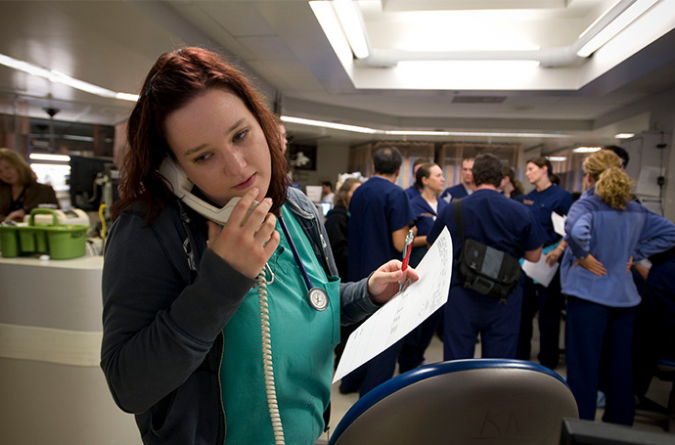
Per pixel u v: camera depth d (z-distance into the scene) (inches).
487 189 75.8
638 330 83.2
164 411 21.5
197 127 18.3
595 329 76.9
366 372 91.3
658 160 131.8
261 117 22.0
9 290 56.4
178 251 20.7
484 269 71.2
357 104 211.0
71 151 231.1
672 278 75.6
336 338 26.5
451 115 230.1
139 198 21.3
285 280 24.4
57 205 109.5
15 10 90.2
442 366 18.5
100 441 57.5
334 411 88.8
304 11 92.2
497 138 260.7
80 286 55.1
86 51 118.8
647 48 101.0
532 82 144.6
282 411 22.8
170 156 21.4
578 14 114.0
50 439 57.9
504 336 74.3
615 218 74.8
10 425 58.6
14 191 104.9
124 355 18.6
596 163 80.4
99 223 91.6
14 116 203.8
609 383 79.4
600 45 112.0
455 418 18.1
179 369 17.9
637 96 163.6
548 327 113.1
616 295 75.3
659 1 93.4
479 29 124.6
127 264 19.8
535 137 246.4
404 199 84.5
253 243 17.4
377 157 90.4
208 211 20.0
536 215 121.0
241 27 114.5
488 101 186.5
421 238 107.3
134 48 114.8
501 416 18.1
